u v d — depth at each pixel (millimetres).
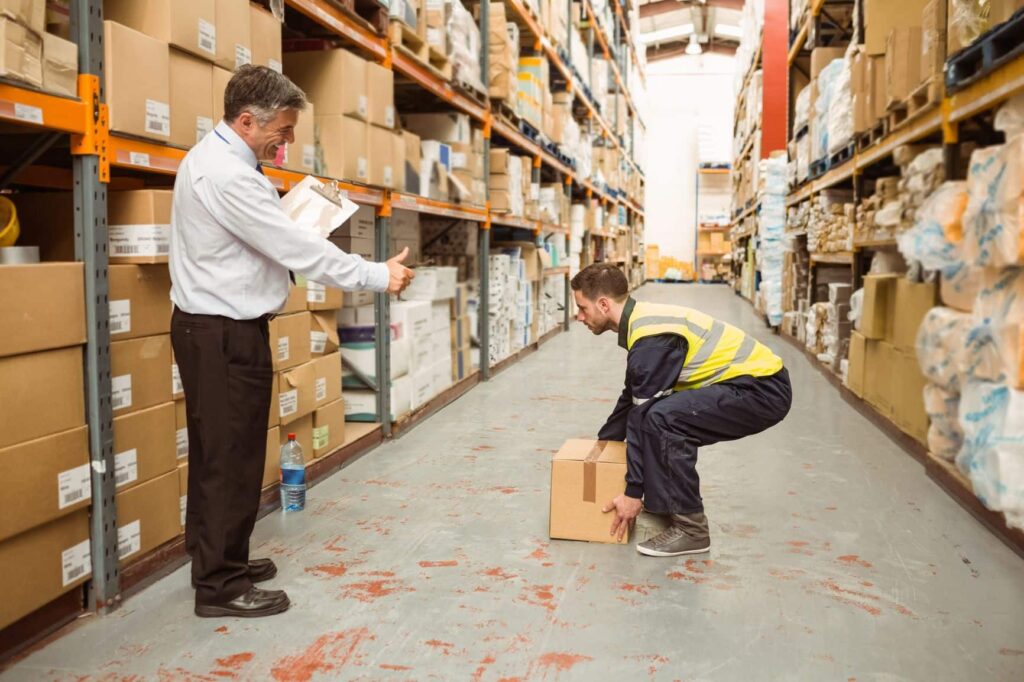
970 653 2197
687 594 2582
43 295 2117
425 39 4871
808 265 8633
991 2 3230
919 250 3139
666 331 2859
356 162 3941
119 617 2398
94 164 2252
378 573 2756
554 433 4918
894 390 4574
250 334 2350
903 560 2879
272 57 3225
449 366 5895
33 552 2152
